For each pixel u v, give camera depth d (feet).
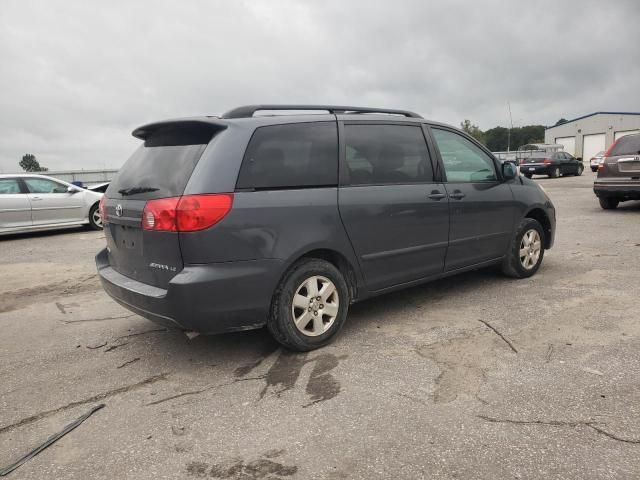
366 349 11.77
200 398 9.79
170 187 10.53
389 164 13.24
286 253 10.91
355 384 10.02
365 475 7.22
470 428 8.26
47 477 7.53
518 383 9.71
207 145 10.69
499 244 16.37
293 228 11.03
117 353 12.37
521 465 7.27
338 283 12.03
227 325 10.52
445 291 16.34
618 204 40.24
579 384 9.55
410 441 7.98
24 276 22.21
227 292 10.26
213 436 8.42
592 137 171.01
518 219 16.89
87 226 41.83
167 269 10.44
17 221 34.99
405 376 10.26
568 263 19.70
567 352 11.05
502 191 16.34
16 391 10.47
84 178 102.83
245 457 7.79
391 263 13.17
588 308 13.94
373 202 12.51
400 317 13.96
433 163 14.34
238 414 9.10
